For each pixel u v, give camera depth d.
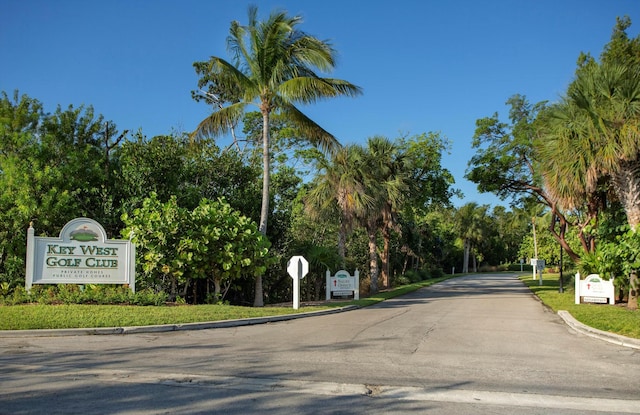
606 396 6.98
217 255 18.22
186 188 22.48
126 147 22.02
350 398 6.76
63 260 17.34
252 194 24.19
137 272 19.03
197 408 6.23
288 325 14.61
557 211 25.83
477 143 27.30
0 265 19.53
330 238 35.19
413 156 32.31
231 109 20.47
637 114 15.86
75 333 12.10
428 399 6.76
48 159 20.62
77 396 6.70
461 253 85.00
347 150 28.81
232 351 10.11
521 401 6.71
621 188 17.41
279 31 20.02
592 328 12.95
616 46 21.47
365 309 20.03
